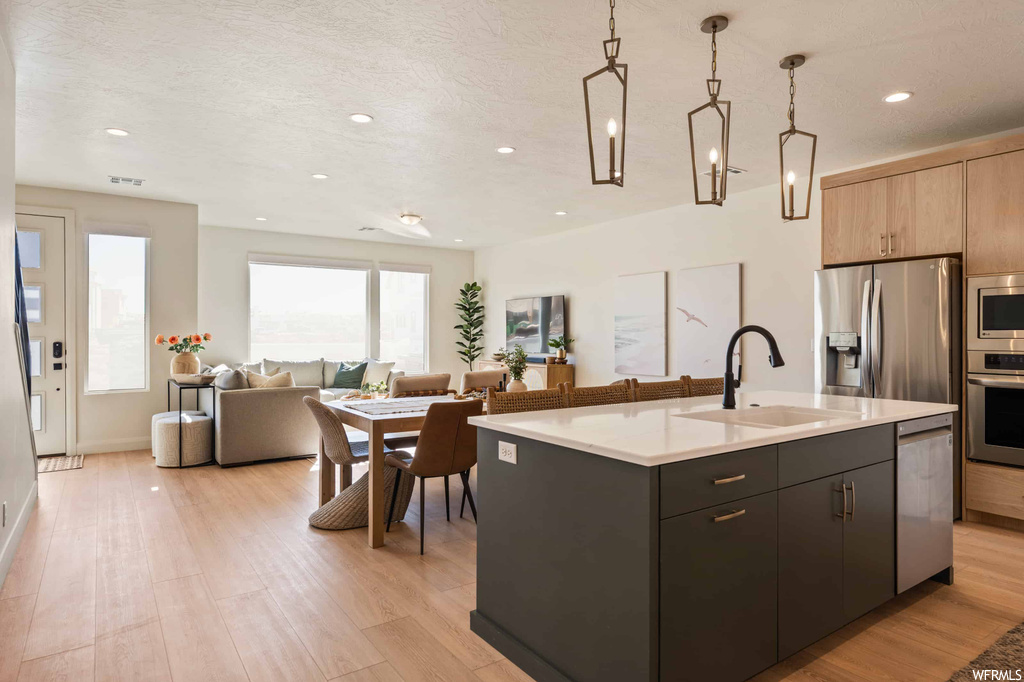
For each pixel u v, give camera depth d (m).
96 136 3.97
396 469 3.49
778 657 1.89
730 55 2.83
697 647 1.66
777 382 5.12
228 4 2.38
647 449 1.61
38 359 5.34
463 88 3.21
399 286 8.76
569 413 2.37
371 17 2.49
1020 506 3.39
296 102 3.39
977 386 3.53
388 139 4.04
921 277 3.63
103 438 5.65
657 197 5.66
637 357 6.43
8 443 2.94
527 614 1.99
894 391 3.73
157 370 5.88
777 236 5.14
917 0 2.37
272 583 2.68
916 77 3.07
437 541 3.25
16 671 1.96
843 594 2.15
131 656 2.06
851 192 4.14
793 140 4.03
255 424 5.14
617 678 1.64
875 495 2.30
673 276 6.07
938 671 1.99
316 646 2.14
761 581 1.84
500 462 2.14
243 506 3.90
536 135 3.96
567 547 1.82
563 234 7.54
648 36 2.65
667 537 1.58
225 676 1.94
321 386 7.62
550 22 2.53
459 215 6.58
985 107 3.46
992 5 2.40
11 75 2.89
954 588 2.67
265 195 5.66
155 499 4.05
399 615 2.38
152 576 2.76
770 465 1.86
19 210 5.21
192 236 6.02
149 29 2.59
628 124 3.74
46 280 5.36
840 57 2.85
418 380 4.52
